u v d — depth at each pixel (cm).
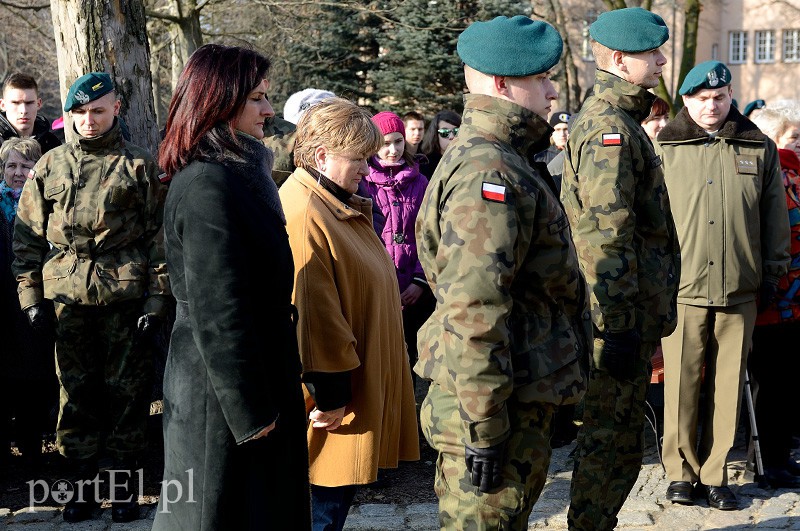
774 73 3247
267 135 482
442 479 275
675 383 433
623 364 336
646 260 348
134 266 420
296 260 312
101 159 421
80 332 424
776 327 459
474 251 252
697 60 3247
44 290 422
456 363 254
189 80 261
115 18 546
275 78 1570
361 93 1576
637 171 341
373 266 330
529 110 274
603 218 333
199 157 257
